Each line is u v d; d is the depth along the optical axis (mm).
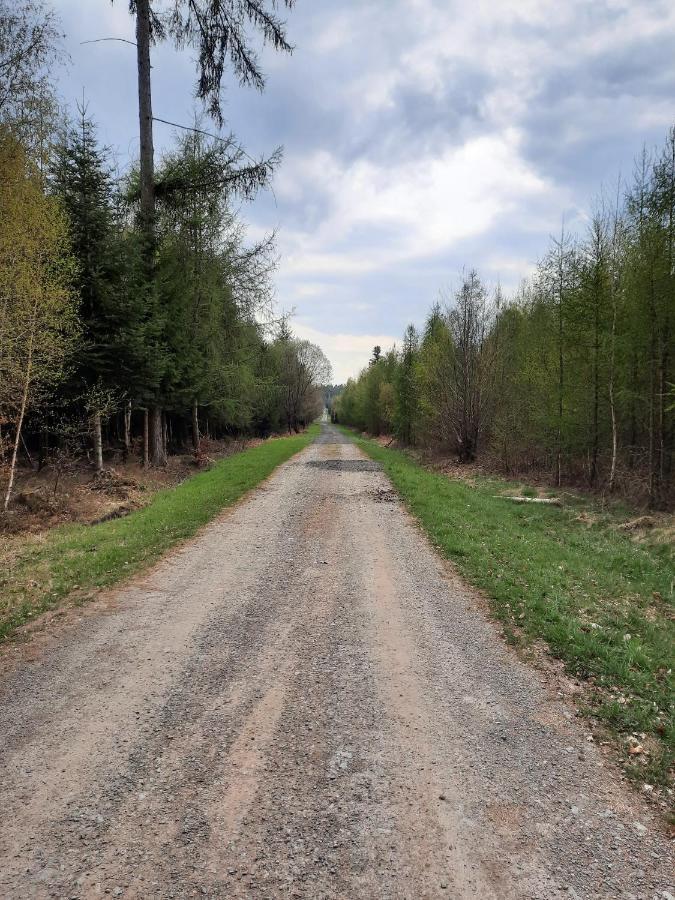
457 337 23172
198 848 2762
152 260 16875
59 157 14047
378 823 2959
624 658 4859
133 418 23250
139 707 4086
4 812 2992
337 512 11734
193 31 14195
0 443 12180
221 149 17500
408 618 5902
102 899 2453
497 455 21422
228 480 15672
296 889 2533
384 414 46812
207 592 6660
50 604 6160
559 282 16266
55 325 11883
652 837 2910
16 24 11758
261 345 26594
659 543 9695
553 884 2588
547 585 6805
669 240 12219
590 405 15547
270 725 3875
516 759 3545
